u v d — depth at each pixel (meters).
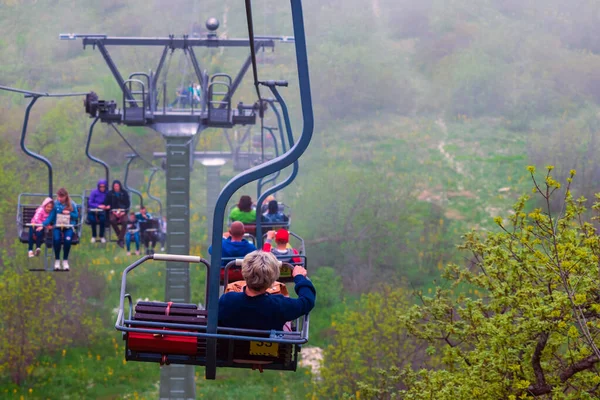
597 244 9.05
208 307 5.07
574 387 9.47
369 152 54.72
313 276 36.94
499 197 46.53
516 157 53.09
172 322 5.30
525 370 9.43
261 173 4.80
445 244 39.72
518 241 9.91
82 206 15.95
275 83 8.56
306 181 49.03
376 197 41.12
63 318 29.95
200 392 26.45
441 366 18.19
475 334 10.66
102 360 28.92
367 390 13.85
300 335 5.12
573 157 46.56
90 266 36.09
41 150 44.97
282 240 7.70
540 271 9.52
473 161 53.12
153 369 28.61
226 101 17.84
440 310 11.38
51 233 13.73
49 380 26.86
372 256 38.69
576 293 8.55
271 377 27.73
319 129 59.94
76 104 52.56
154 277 37.25
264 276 5.09
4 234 34.09
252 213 13.35
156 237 20.77
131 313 5.39
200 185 50.16
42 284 27.59
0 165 37.53
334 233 39.91
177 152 19.06
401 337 21.19
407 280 36.62
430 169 51.84
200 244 42.34
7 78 60.12
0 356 26.02
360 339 21.69
